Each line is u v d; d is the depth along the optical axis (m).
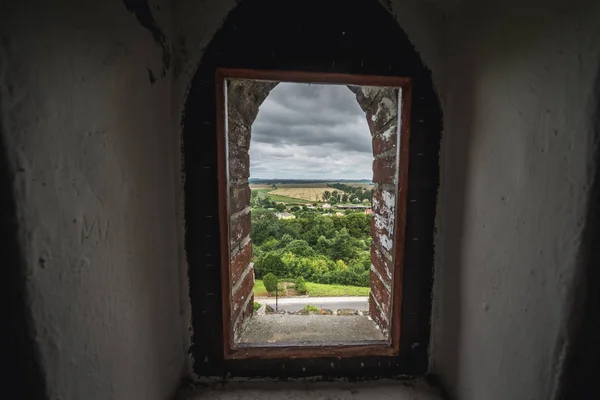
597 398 0.29
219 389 0.59
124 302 0.41
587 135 0.28
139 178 0.45
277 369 0.60
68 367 0.32
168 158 0.54
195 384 0.60
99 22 0.36
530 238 0.35
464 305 0.51
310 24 0.54
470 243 0.49
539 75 0.34
